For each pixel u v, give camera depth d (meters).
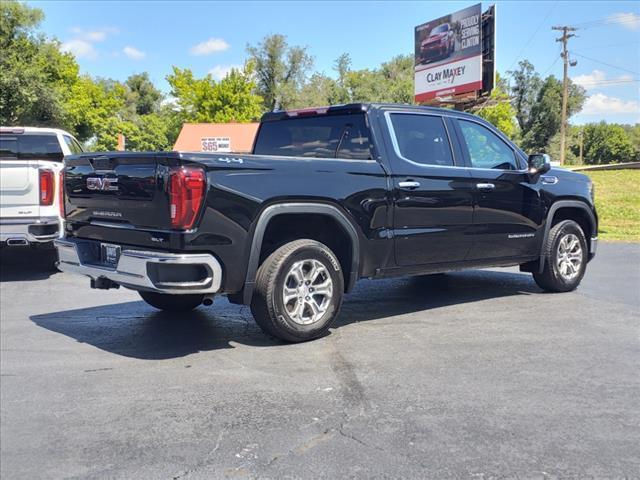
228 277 4.73
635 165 30.95
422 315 6.32
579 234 7.49
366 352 5.00
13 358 4.95
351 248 5.44
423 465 3.10
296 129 6.46
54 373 4.57
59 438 3.46
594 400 3.94
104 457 3.23
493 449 3.26
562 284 7.39
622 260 10.48
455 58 30.47
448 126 6.36
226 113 54.09
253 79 62.53
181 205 4.48
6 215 8.64
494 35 28.19
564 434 3.44
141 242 4.80
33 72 34.56
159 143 76.50
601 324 5.89
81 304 7.11
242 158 4.79
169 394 4.11
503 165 6.79
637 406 3.84
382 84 73.88
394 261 5.79
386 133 5.80
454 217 6.17
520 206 6.80
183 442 3.39
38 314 6.57
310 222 5.40
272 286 4.98
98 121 62.28
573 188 7.45
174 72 55.03
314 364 4.70
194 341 5.41
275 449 3.29
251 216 4.78
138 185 4.77
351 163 5.43
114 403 3.96
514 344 5.21
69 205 5.64
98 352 5.11
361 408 3.83
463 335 5.51
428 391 4.11
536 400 3.94
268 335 5.35
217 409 3.84
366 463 3.12
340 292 5.38
